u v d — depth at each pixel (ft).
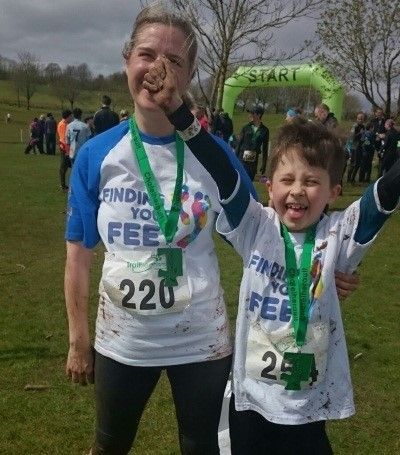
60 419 10.85
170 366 6.89
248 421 6.70
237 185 6.41
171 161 6.79
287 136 6.49
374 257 24.04
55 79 203.21
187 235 6.72
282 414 6.39
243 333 6.68
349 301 17.99
